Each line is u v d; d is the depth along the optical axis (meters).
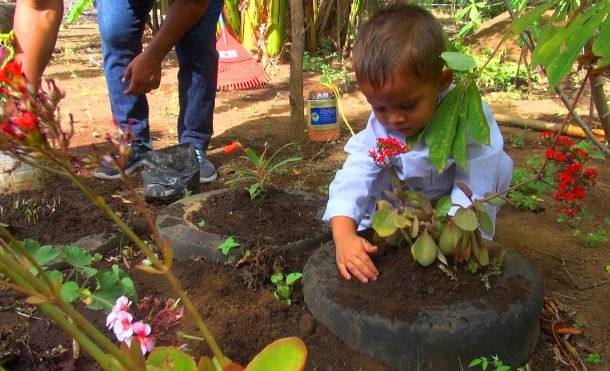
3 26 4.93
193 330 1.75
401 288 1.70
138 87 2.84
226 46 5.53
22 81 0.75
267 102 4.98
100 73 6.01
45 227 2.31
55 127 0.76
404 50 1.69
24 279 0.73
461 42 5.50
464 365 1.55
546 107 4.55
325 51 7.42
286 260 2.11
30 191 2.61
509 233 2.49
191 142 3.06
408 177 2.06
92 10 12.34
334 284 1.77
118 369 0.82
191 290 1.99
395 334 1.56
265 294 1.94
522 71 5.33
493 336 1.54
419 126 1.81
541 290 1.70
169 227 2.29
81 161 0.80
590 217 2.60
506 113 4.39
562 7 1.73
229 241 2.13
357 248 1.83
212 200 2.51
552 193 2.92
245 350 1.70
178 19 2.73
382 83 1.72
